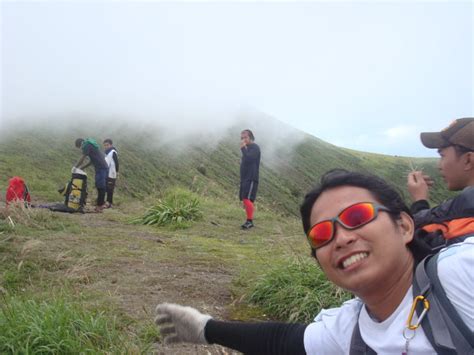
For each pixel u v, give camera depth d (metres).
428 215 2.22
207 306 4.71
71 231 7.71
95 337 3.45
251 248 7.55
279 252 7.07
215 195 15.52
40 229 7.54
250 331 1.99
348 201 1.58
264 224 10.28
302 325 1.94
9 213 7.97
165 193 13.45
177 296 4.89
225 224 10.05
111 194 12.79
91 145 11.10
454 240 1.95
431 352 1.38
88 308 4.10
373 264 1.51
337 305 4.48
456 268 1.41
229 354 3.77
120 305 4.43
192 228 9.37
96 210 11.38
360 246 1.52
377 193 1.59
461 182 2.82
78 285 4.94
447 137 2.83
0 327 3.32
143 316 4.18
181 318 2.15
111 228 8.59
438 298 1.41
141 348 3.43
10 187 10.12
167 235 8.34
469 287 1.38
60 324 3.40
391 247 1.52
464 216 2.03
